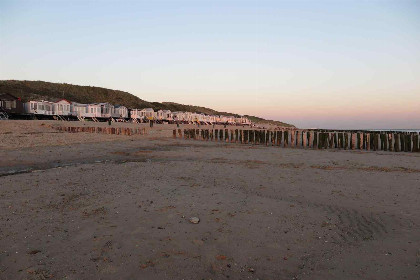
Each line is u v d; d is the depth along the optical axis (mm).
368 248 4992
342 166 14281
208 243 5020
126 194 8156
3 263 4184
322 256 4672
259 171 12438
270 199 7949
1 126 33656
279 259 4531
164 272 4035
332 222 6254
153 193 8289
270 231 5641
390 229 5914
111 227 5660
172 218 6211
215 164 14289
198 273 4043
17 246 4762
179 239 5145
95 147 21812
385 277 4004
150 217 6254
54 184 9375
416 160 16703
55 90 106125
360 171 12688
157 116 79125
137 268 4121
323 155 19047
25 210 6691
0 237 5121
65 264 4188
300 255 4684
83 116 60562
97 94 119500
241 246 4945
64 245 4828
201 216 6379
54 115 55750
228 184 9852
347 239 5391
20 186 9055
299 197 8336
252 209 6969
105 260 4332
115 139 29281
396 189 9344
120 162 15055
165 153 19422
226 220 6168
